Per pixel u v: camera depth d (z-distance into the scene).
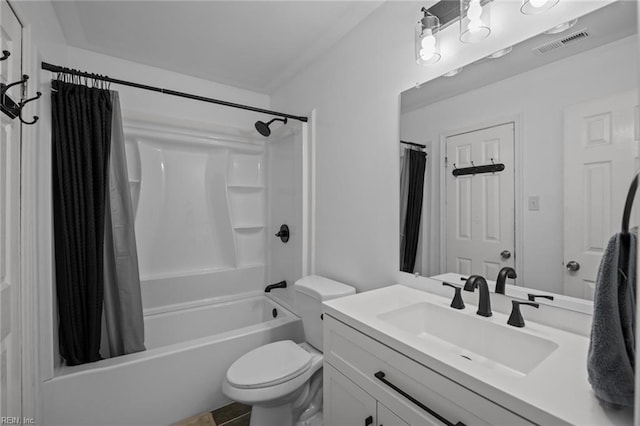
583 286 0.89
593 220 0.87
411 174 1.44
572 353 0.79
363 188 1.70
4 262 0.98
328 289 1.69
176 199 2.51
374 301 1.25
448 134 1.28
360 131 1.72
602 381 0.57
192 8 1.63
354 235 1.77
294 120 2.31
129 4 1.59
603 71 0.85
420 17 1.37
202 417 1.71
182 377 1.68
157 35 1.89
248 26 1.79
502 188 1.10
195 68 2.34
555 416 0.56
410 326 1.20
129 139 2.29
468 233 1.21
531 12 0.97
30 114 1.18
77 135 1.58
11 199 1.03
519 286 1.05
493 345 1.00
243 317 2.54
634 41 0.80
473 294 1.20
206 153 2.66
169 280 2.37
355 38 1.77
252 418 1.47
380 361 0.96
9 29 1.00
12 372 1.03
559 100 0.94
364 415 1.03
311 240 2.14
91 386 1.45
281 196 2.58
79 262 1.57
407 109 1.45
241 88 2.72
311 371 1.53
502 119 1.09
